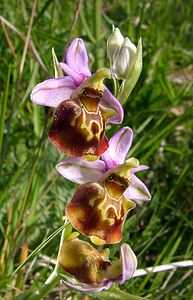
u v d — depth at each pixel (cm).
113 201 10
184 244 13
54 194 13
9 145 13
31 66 14
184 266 12
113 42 10
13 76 14
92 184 10
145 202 14
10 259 11
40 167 13
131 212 14
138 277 12
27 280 12
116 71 10
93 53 15
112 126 13
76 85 10
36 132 13
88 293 9
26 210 12
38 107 13
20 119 14
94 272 9
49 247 12
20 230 12
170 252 12
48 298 12
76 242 9
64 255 9
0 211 12
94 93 10
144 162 13
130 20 17
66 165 10
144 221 14
